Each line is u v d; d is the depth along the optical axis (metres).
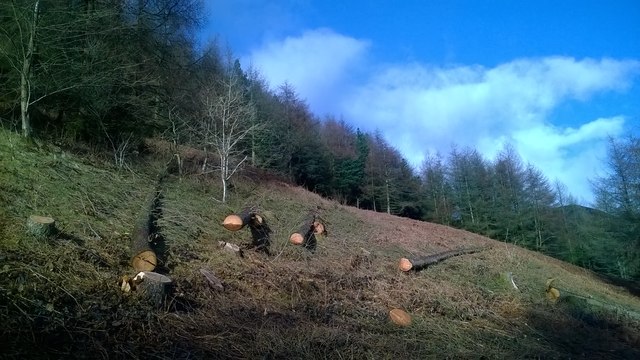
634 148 21.75
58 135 12.47
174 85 17.34
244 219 9.38
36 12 10.77
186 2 17.92
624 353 8.95
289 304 6.62
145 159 13.82
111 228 7.24
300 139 33.31
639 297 21.36
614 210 22.30
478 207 40.34
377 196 41.66
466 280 11.59
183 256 7.05
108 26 13.71
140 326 4.70
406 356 5.82
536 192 38.56
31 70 11.07
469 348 6.84
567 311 11.35
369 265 10.52
